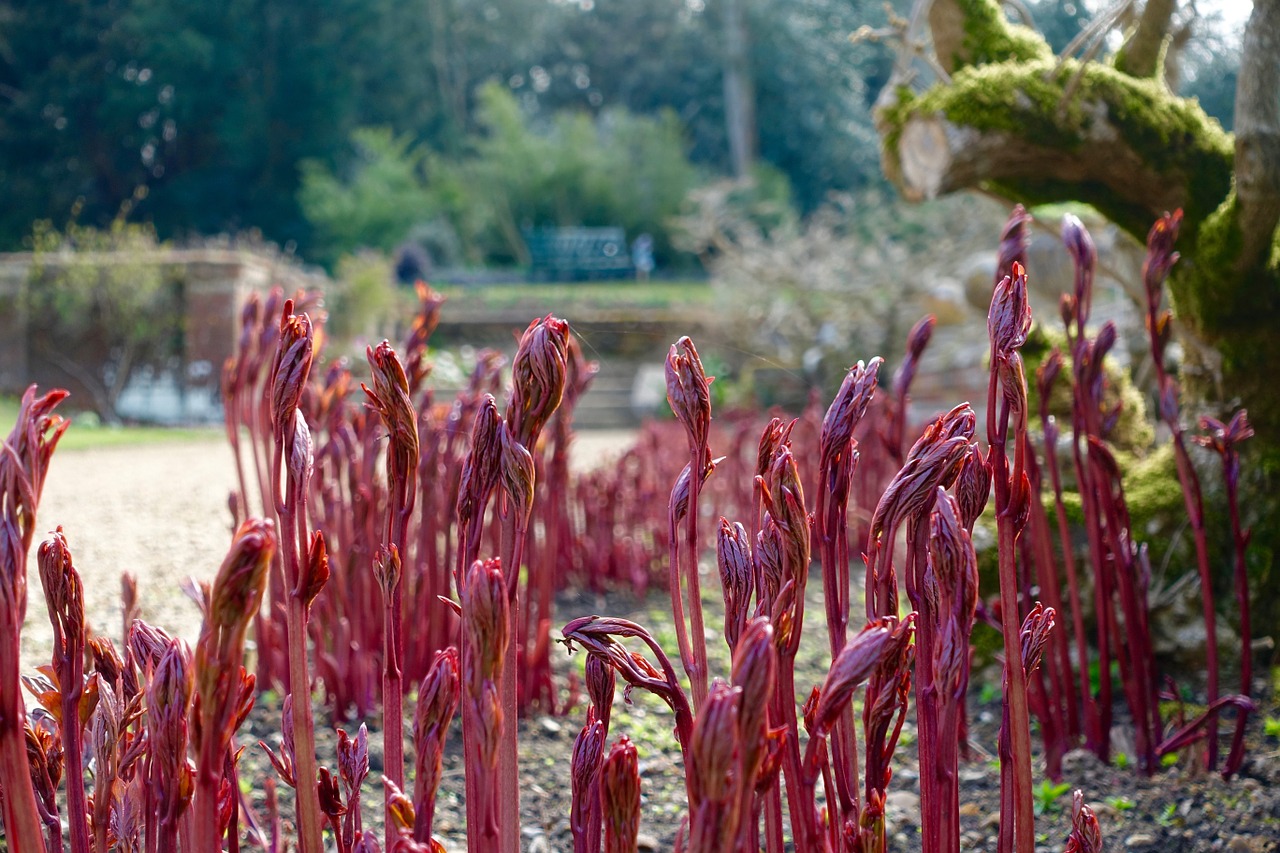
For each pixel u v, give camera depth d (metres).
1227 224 2.37
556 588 3.86
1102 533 2.09
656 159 28.02
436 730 0.76
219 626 0.67
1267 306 2.43
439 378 13.03
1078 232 1.92
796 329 11.95
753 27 26.52
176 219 29.86
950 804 0.86
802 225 20.09
